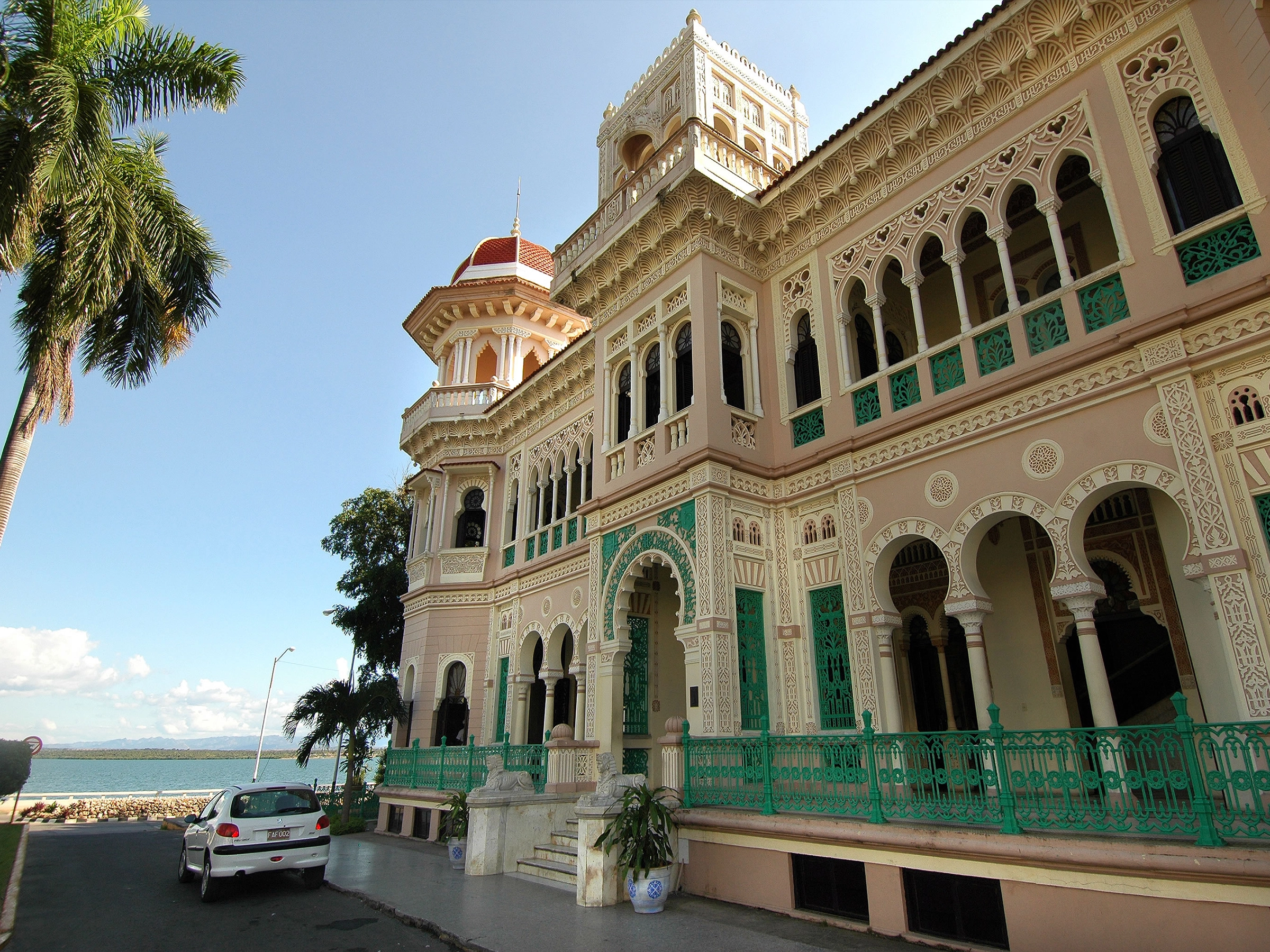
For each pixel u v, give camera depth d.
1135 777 5.54
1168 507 7.93
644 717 12.48
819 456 10.27
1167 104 7.86
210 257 14.41
